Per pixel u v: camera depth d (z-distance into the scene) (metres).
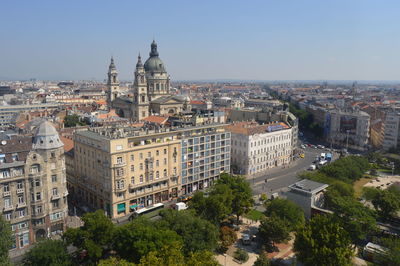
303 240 89.06
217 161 178.50
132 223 100.19
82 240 95.69
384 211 125.19
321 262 83.56
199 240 98.06
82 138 152.25
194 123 179.12
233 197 123.75
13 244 105.12
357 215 108.88
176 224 101.25
